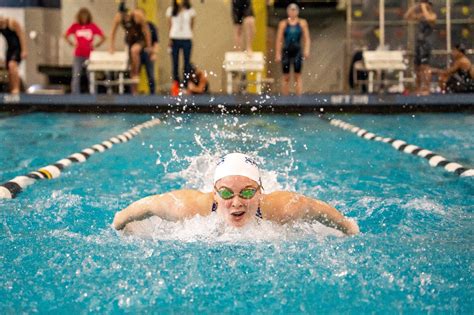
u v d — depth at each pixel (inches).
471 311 122.1
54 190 236.8
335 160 303.7
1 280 138.1
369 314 121.3
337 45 733.9
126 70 614.9
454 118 488.1
